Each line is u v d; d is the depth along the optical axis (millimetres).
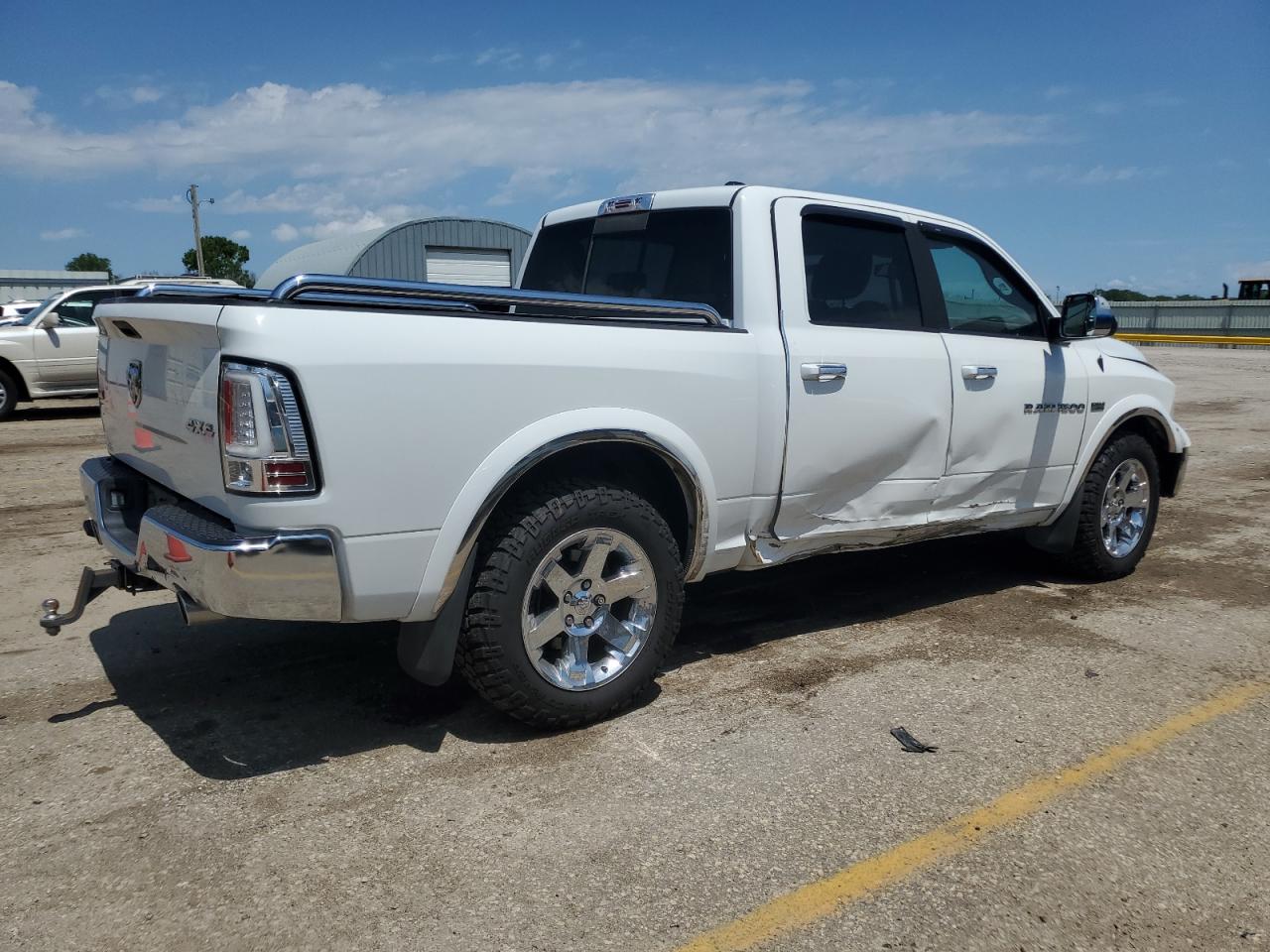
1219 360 25781
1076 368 5055
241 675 4008
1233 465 9852
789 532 4047
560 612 3354
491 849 2740
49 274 38281
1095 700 3799
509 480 3127
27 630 4602
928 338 4395
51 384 13562
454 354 3021
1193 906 2539
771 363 3791
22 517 7133
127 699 3783
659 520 3529
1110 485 5375
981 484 4703
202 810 2947
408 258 23766
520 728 3512
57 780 3131
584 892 2549
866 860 2711
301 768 3215
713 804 2986
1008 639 4496
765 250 3900
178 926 2410
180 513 3121
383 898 2520
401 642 3328
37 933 2383
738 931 2410
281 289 2867
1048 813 2965
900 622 4734
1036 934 2424
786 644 4410
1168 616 4863
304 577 2850
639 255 4332
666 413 3508
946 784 3127
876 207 4355
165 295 3367
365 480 2893
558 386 3234
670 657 4230
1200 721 3615
